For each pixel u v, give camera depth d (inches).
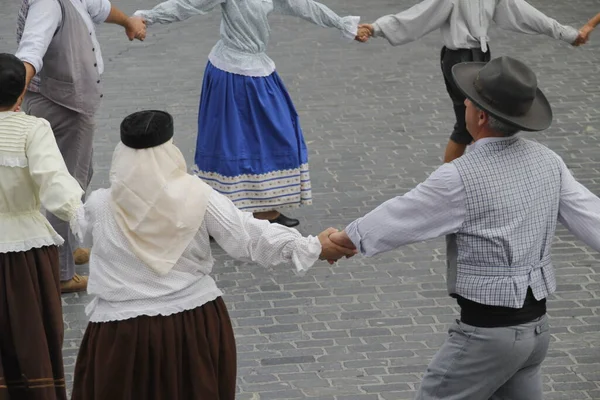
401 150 460.4
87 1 332.2
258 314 330.0
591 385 291.9
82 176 337.7
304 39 611.8
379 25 392.8
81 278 343.6
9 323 250.7
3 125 245.1
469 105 215.8
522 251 212.1
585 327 323.0
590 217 215.5
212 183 375.9
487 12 391.9
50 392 253.4
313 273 357.4
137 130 200.8
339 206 406.0
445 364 221.1
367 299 339.9
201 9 361.7
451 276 217.9
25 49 300.4
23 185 246.7
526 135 475.2
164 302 205.9
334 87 537.6
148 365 206.7
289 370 298.0
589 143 468.4
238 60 364.5
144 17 356.8
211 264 212.5
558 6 671.8
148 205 202.2
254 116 368.5
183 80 542.9
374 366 300.7
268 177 374.3
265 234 209.2
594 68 568.4
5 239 247.8
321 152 456.4
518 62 210.1
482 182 210.1
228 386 215.6
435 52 594.9
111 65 561.0
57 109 325.1
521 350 215.3
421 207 211.8
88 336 212.4
